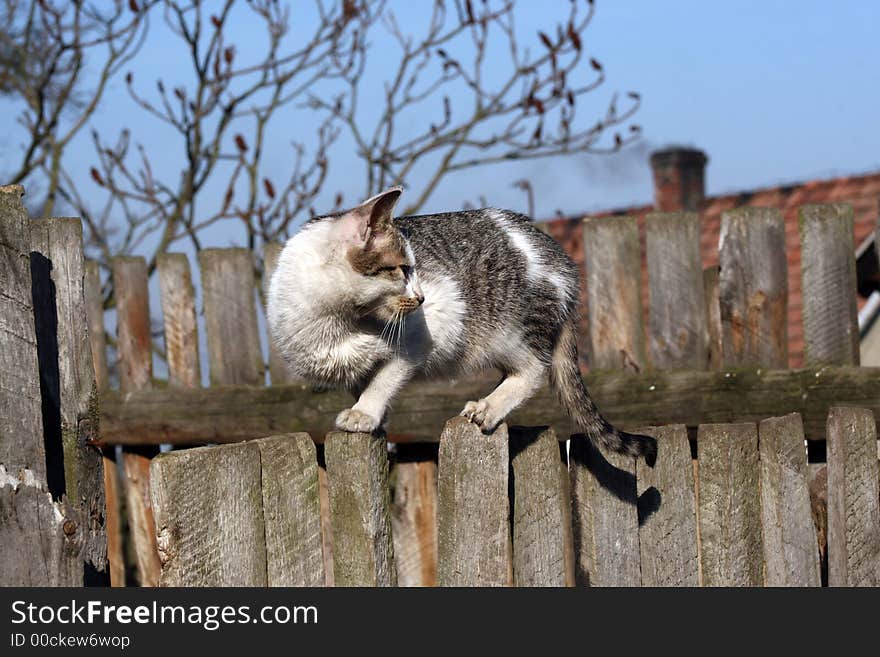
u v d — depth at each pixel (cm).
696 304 485
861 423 363
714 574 343
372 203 373
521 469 307
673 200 1304
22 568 245
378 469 279
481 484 293
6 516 243
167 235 756
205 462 245
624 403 470
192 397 510
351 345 387
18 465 246
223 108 773
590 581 326
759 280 480
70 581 251
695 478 386
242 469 252
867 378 454
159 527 239
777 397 460
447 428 293
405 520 502
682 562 344
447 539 293
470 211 448
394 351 388
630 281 488
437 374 430
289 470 263
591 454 326
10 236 246
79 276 280
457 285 411
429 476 500
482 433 294
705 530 344
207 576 246
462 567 292
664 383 468
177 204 763
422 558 500
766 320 481
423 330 394
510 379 435
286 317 385
